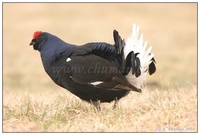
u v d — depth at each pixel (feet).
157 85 108.58
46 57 66.28
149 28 213.66
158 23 224.94
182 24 221.66
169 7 262.47
